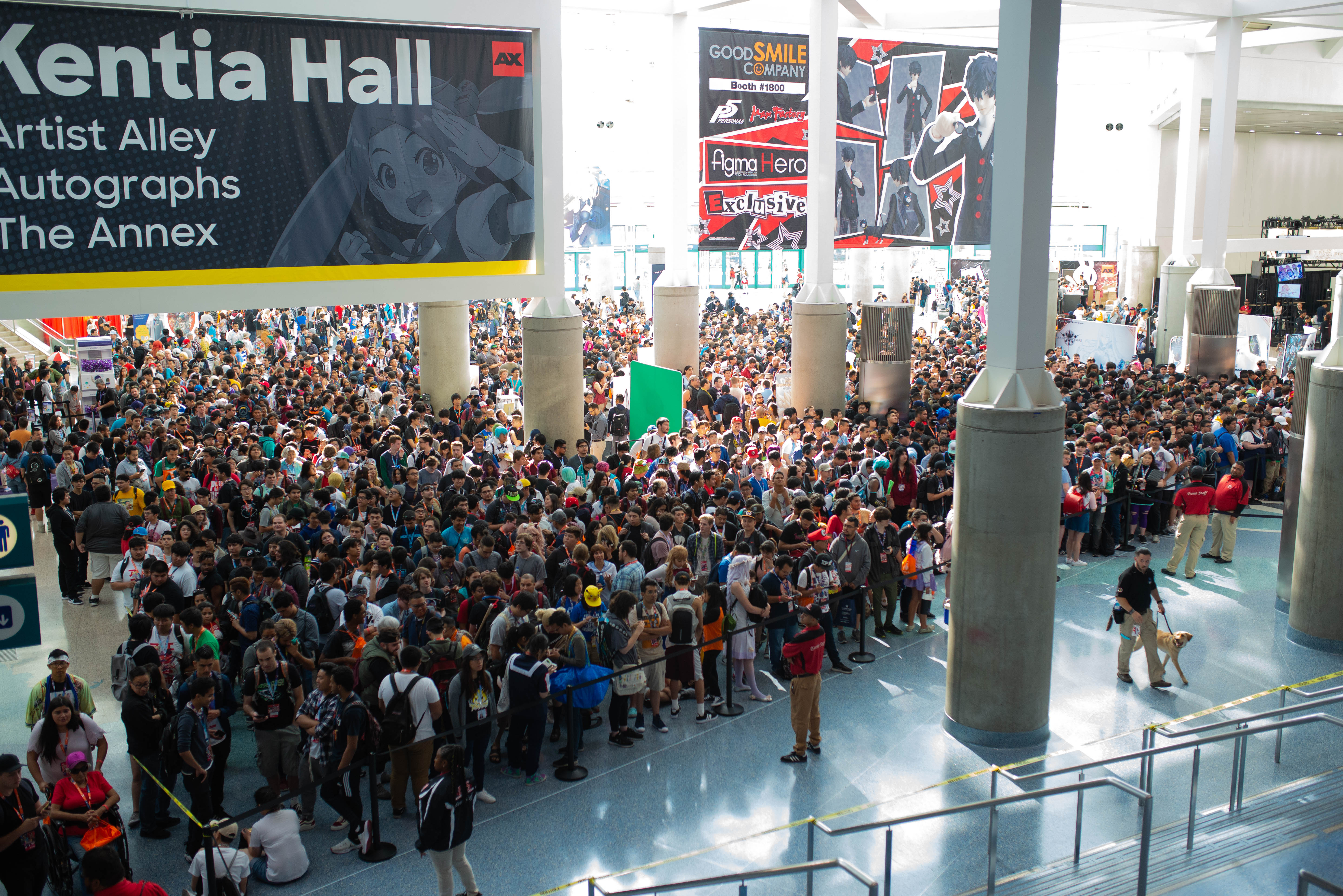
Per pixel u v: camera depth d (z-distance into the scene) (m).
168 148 13.07
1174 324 32.88
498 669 9.38
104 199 12.84
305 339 34.47
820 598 11.25
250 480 13.30
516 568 10.74
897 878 7.48
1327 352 11.77
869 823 6.54
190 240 13.36
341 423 18.33
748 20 31.73
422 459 15.80
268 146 13.65
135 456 14.73
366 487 13.01
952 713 9.90
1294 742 9.34
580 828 8.31
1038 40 8.70
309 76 13.76
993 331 9.34
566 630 9.16
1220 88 27.41
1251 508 18.45
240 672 9.88
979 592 9.43
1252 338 30.03
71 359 30.52
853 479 14.66
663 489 12.81
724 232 23.50
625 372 29.77
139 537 11.01
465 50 14.70
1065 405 9.27
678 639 10.14
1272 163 45.53
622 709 9.74
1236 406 19.48
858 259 42.25
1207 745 9.37
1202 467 15.34
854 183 24.00
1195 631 12.49
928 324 43.19
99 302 12.97
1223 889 6.61
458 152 14.88
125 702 8.05
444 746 7.17
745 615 10.77
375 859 7.91
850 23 26.41
